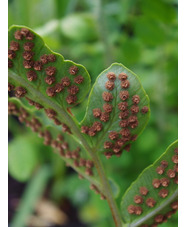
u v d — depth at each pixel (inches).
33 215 16.0
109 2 15.1
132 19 12.7
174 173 6.6
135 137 6.6
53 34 13.8
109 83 6.4
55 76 6.4
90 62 14.2
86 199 15.5
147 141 12.8
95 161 6.7
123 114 6.4
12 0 15.7
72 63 6.3
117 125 6.5
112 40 13.5
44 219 15.8
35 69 6.3
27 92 6.5
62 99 6.5
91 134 6.5
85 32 12.4
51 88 6.4
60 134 7.1
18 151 15.5
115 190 7.5
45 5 14.7
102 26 12.1
